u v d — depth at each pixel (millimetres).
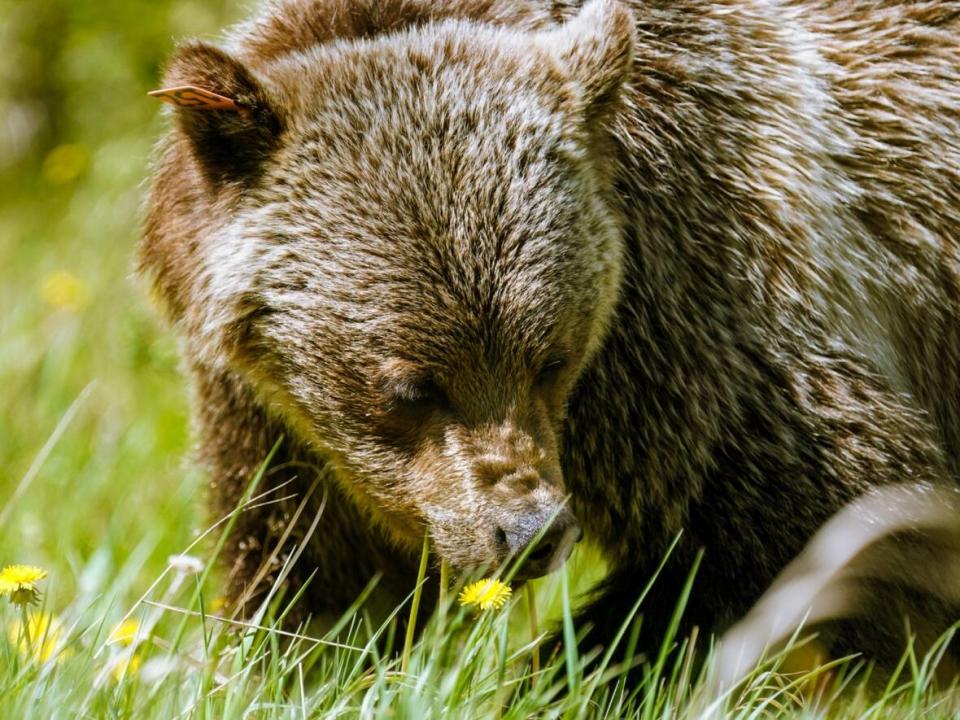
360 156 9289
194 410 10906
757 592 9992
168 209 10219
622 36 9680
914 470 10203
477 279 9047
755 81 10383
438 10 10289
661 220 10055
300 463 10383
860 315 10586
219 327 9750
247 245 9523
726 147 10195
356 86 9500
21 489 10352
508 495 8984
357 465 9625
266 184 9500
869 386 10258
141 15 22609
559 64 9727
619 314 10023
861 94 11078
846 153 10867
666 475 10047
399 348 9117
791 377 10094
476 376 9164
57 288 17516
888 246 10945
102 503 13398
